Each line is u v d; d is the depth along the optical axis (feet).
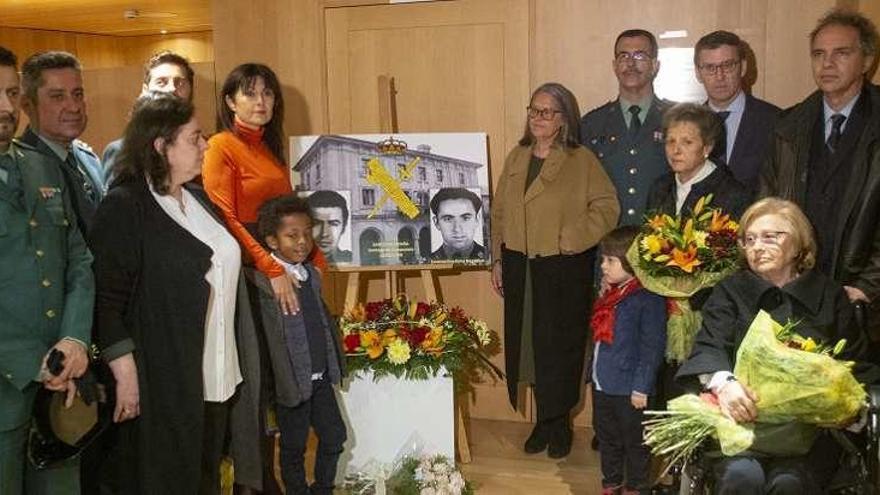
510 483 10.56
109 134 14.07
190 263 7.41
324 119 13.10
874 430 6.26
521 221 11.06
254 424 8.28
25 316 6.79
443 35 12.53
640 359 9.00
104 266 7.23
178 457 7.49
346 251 11.48
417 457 10.22
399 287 13.15
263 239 9.22
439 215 11.51
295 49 13.08
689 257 8.45
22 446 6.97
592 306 11.27
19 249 6.80
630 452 9.27
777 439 6.68
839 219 8.68
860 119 8.82
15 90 6.63
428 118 12.76
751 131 10.46
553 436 11.43
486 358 12.31
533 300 11.09
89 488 7.71
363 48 12.87
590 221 10.78
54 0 14.69
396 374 10.12
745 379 6.72
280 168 9.78
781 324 7.36
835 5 11.00
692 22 11.53
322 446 9.44
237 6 13.26
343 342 9.96
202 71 13.55
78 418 7.02
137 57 20.02
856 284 8.59
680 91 11.66
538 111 10.77
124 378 7.23
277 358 8.84
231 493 8.85
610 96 11.94
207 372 7.71
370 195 11.48
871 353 8.79
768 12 11.25
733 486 6.68
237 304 8.18
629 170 10.93
